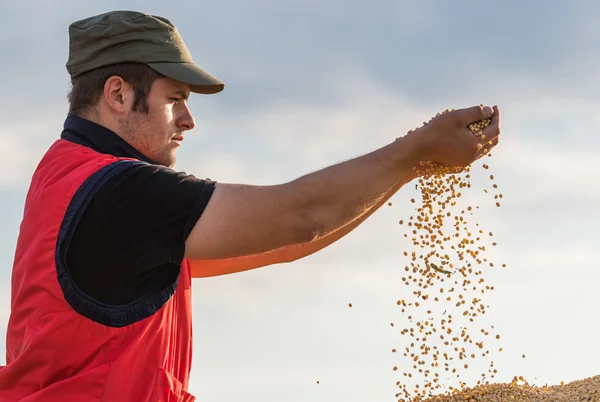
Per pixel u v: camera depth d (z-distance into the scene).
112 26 2.83
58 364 2.59
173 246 2.57
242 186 2.64
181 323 2.96
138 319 2.62
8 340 2.77
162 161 2.93
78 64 2.90
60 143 2.87
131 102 2.84
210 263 3.52
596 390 4.33
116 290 2.58
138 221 2.54
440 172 3.13
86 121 2.88
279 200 2.61
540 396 4.30
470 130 2.99
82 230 2.55
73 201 2.59
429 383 4.02
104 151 2.82
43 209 2.64
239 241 2.58
